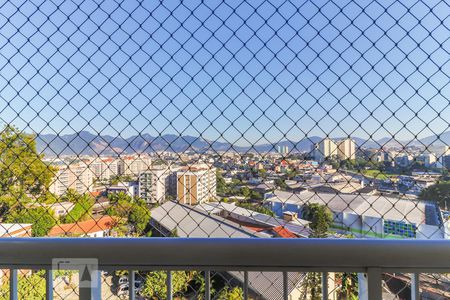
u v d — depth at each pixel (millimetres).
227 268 668
